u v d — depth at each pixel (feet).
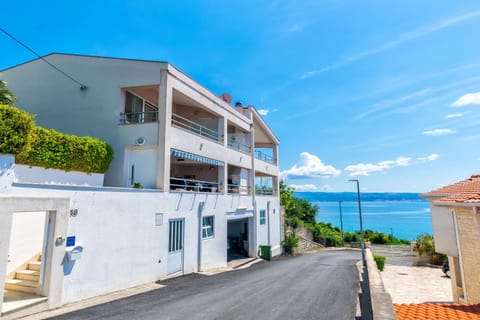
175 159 66.33
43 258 28.37
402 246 143.43
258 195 90.12
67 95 54.75
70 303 30.01
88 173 40.42
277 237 104.27
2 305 23.40
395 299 48.47
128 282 38.14
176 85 52.85
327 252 127.54
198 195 56.54
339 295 36.37
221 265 64.64
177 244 49.60
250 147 88.43
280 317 26.76
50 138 34.30
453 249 45.09
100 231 34.32
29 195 27.37
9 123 26.12
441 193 46.39
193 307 29.68
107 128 51.39
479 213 32.01
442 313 25.94
